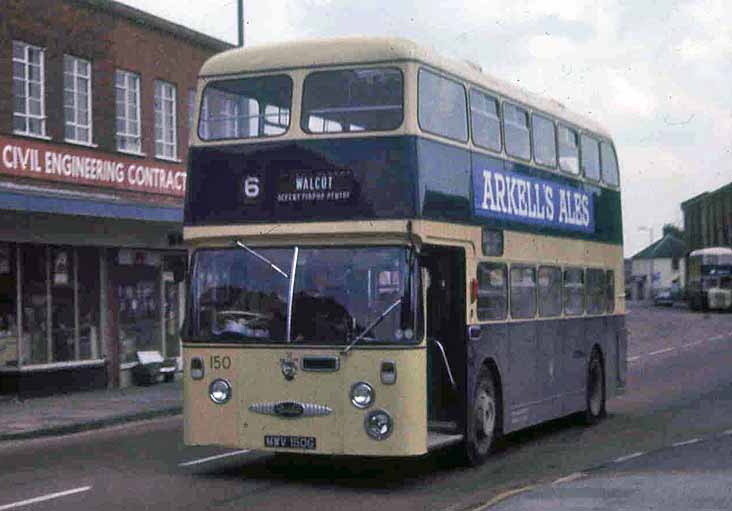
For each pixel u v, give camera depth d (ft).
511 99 51.16
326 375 40.63
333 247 41.24
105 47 89.20
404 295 40.22
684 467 44.21
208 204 43.01
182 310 97.45
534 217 53.31
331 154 41.39
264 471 46.32
